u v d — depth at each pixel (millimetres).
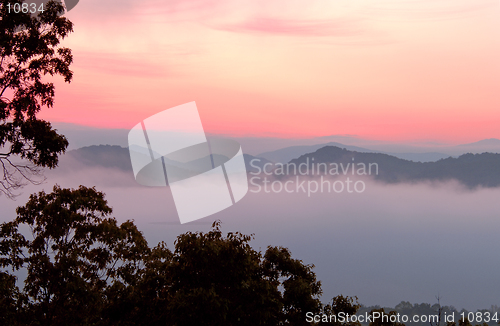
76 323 15461
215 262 10523
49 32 16812
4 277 15422
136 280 16344
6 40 15578
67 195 16609
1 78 16500
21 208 16500
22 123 16188
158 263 12398
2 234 15812
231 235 11195
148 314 11562
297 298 12758
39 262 15625
